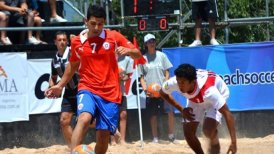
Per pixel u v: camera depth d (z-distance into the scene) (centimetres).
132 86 2683
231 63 2781
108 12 3045
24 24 2766
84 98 1525
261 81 2791
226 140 2703
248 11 4350
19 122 2534
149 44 2614
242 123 2786
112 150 2328
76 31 2811
